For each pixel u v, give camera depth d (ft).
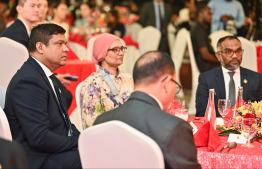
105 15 25.32
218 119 10.05
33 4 14.62
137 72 6.30
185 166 5.68
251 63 15.42
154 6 27.48
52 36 8.75
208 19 19.06
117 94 9.95
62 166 8.31
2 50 12.86
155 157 5.41
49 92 8.41
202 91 12.07
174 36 29.14
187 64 27.45
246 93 11.88
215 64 18.86
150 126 5.88
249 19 22.38
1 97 8.98
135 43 23.57
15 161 4.99
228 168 7.23
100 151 5.86
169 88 6.29
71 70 15.62
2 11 20.88
